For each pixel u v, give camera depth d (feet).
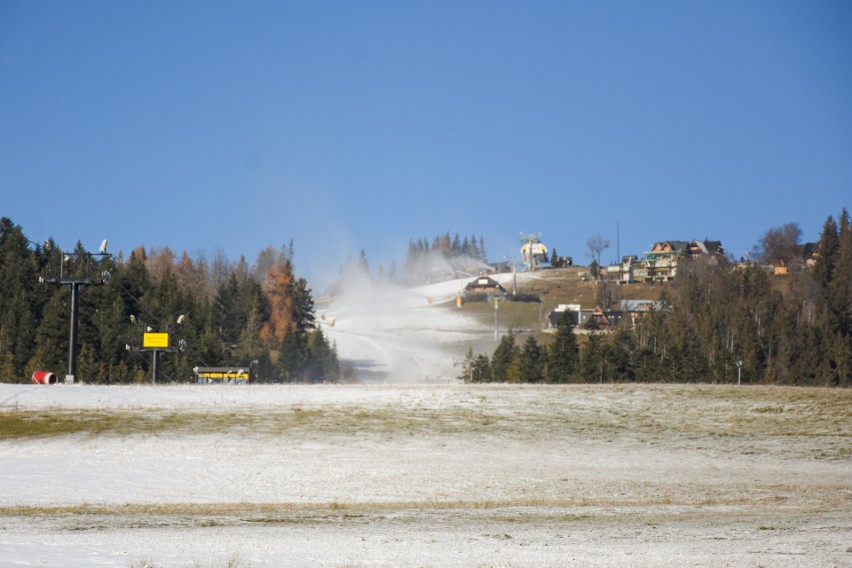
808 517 232.12
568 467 326.65
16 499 257.55
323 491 277.64
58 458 330.75
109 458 331.98
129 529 210.18
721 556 172.96
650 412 458.50
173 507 246.88
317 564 166.71
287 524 220.23
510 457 347.56
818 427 424.05
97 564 163.32
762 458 353.51
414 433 397.19
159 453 343.67
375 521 226.17
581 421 434.71
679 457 353.92
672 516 235.40
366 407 460.14
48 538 194.18
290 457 338.95
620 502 262.06
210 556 173.99
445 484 290.97
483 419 434.30
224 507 248.11
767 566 162.30
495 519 229.86
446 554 177.37
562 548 184.14
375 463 328.70
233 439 375.86
